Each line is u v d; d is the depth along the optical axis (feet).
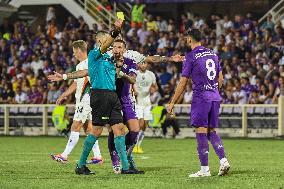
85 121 114.73
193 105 92.12
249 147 159.53
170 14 279.69
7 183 86.38
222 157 92.43
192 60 91.71
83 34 247.50
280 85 199.72
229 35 230.27
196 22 239.71
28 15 283.18
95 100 93.91
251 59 215.72
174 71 217.97
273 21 241.96
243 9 270.05
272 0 266.16
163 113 200.85
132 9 254.88
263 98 203.51
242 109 202.28
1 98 237.25
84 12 270.26
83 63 112.47
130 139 98.07
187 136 206.49
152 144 172.65
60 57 241.76
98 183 85.66
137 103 150.71
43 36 255.91
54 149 155.74
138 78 151.64
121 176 93.40
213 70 91.97
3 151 149.28
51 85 224.53
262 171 100.48
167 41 234.99
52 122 220.43
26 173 98.84
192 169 104.53
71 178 91.45
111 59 94.53
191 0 254.88
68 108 212.23
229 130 205.26
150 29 246.68
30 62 246.88
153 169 104.63
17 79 240.12
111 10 270.87
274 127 199.62
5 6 273.95
